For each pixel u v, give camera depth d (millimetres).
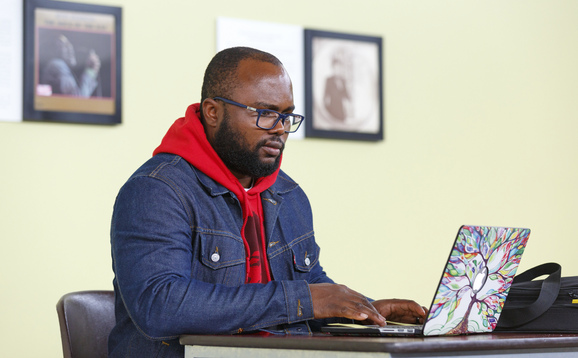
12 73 2674
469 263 1232
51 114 2705
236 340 1192
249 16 3064
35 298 2660
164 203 1403
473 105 3482
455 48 3467
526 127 3590
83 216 2754
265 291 1311
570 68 3705
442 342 1041
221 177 1532
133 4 2881
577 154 3682
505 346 1109
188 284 1298
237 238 1510
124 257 1351
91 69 2777
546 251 3580
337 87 3178
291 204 1751
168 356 1382
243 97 1519
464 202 3422
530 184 3572
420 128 3361
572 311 1394
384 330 1236
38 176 2699
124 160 2824
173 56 2928
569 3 3734
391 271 3240
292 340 1116
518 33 3609
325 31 3174
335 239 3141
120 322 1495
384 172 3270
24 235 2666
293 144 3098
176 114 2918
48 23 2727
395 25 3348
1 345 2600
